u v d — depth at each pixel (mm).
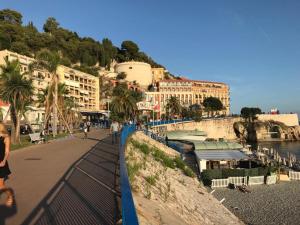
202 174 38750
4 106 47906
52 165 16141
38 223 7520
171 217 13188
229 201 31578
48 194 10109
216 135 135000
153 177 19047
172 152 47000
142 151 30156
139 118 97125
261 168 39688
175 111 134375
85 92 126625
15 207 8734
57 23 174000
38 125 58844
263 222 25578
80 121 88562
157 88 177750
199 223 17312
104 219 7891
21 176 13078
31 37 135500
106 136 42500
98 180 12250
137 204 12078
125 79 179500
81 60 173625
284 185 38344
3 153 9234
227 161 45188
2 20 143500
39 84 91625
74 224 7508
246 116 149875
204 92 187625
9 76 34688
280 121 160125
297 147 120062
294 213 27859
